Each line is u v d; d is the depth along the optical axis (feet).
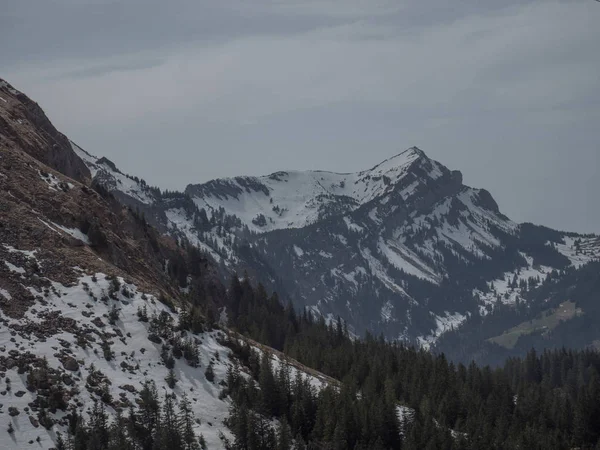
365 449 444.55
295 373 503.20
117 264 520.01
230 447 406.62
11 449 351.46
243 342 503.20
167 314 472.85
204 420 416.87
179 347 451.94
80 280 464.65
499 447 499.92
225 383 447.42
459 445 479.41
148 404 399.65
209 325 496.64
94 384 400.67
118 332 441.68
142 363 430.61
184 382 434.30
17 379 383.04
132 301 469.57
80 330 429.38
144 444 387.96
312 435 444.55
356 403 483.10
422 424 492.95
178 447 385.09
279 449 418.72
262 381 454.81
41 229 486.38
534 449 509.76
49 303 438.81
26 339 408.26
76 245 498.28
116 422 382.01
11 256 455.63
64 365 402.93
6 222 476.54
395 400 520.01
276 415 453.99
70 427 372.99
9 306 423.64
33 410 371.35
